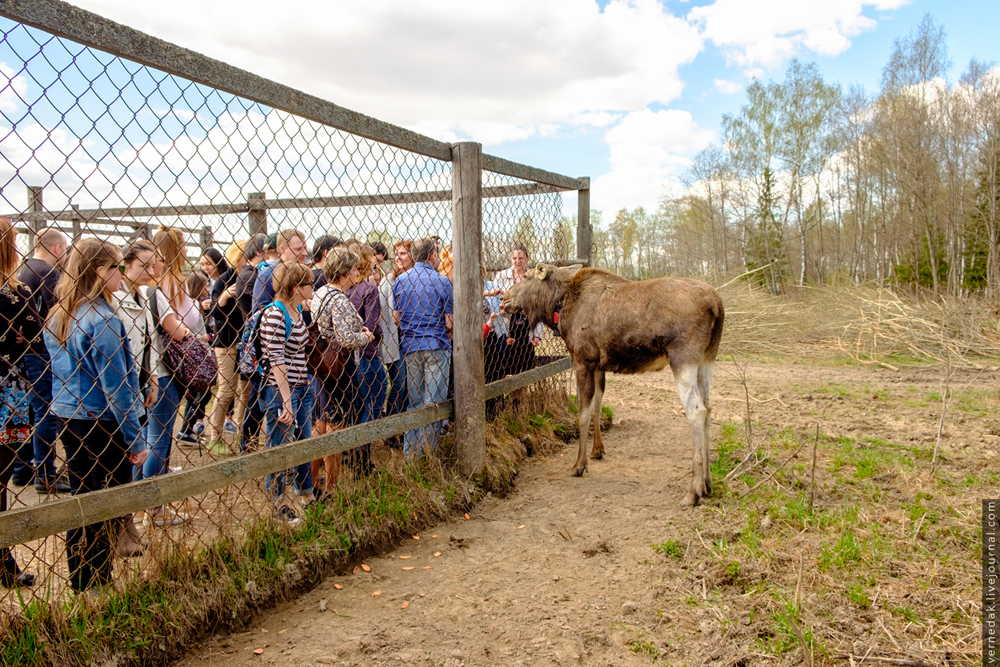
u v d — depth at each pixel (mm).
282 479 3732
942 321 12906
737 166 38969
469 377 4672
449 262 5324
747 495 4570
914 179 28594
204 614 2887
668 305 4590
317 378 4152
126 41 2461
